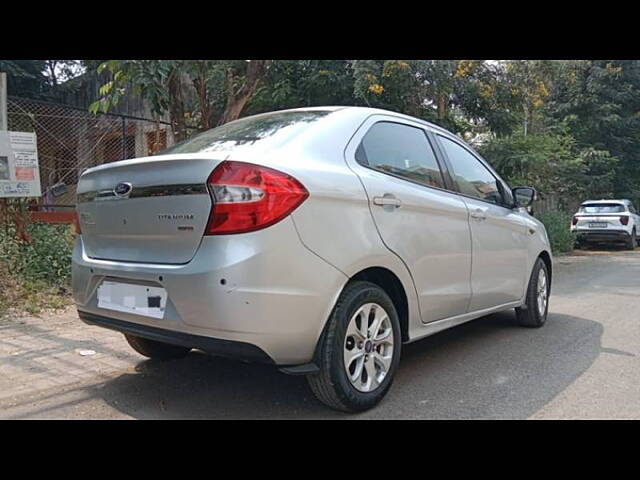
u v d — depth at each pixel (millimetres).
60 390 3584
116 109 12500
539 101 12797
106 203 3189
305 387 3672
